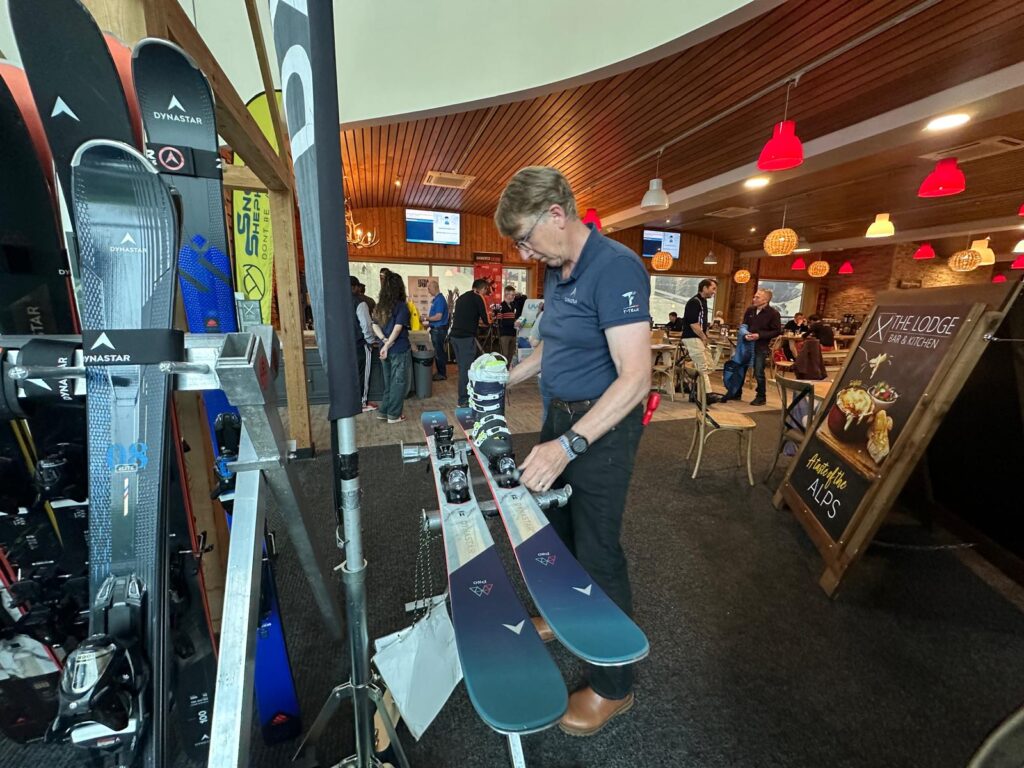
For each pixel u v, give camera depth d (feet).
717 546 6.34
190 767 2.74
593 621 2.24
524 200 2.90
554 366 3.47
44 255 2.30
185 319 2.88
